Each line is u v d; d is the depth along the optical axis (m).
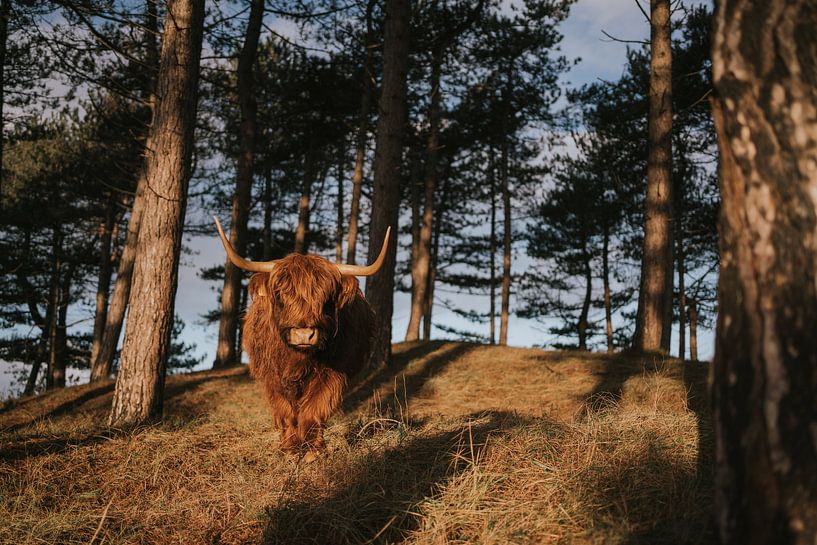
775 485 1.75
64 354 25.97
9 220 21.39
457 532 3.16
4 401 11.92
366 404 8.95
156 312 7.18
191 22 7.43
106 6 8.30
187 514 3.89
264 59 20.97
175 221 7.31
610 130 19.70
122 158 18.09
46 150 20.36
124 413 7.01
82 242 24.61
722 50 1.96
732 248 1.98
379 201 11.36
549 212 26.14
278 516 3.58
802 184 1.76
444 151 22.34
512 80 21.19
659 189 11.46
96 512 3.96
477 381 10.48
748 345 1.88
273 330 5.27
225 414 8.64
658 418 4.67
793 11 1.79
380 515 3.50
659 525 2.85
